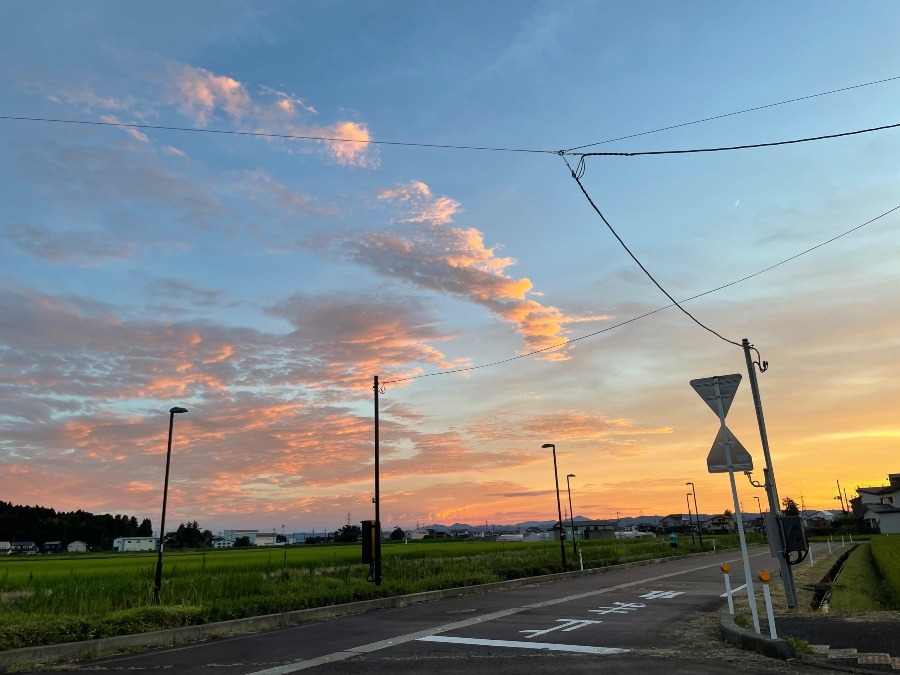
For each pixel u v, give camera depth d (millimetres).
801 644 9945
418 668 9602
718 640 11469
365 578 25094
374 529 23328
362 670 9570
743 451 11266
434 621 15266
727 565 12727
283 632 14320
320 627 14922
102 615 14305
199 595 19297
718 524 150750
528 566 30953
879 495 96312
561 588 23953
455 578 24500
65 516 163000
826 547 59531
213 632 14203
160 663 10742
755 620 10648
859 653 9445
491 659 10180
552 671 9117
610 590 22375
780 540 14305
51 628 12273
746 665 9188
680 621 14125
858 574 29984
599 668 9242
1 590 23500
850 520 103375
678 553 50500
